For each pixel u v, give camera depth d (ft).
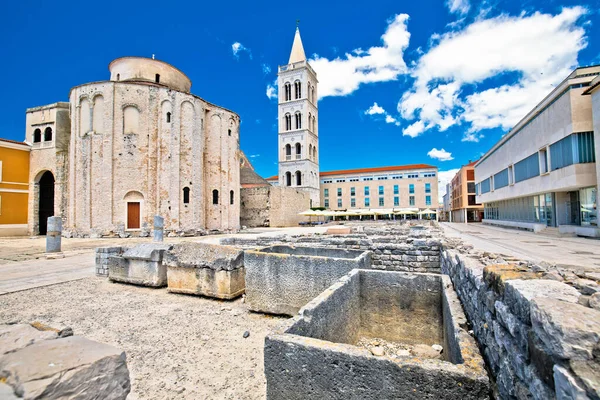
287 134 205.26
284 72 208.13
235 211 120.88
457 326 10.31
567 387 4.34
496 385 7.80
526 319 6.07
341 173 269.23
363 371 7.50
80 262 45.27
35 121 108.47
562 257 30.45
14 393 5.17
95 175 92.38
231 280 24.71
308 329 10.43
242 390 12.18
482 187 136.98
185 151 101.09
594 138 55.72
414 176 250.37
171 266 27.09
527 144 80.07
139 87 97.14
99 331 18.52
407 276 16.57
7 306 23.59
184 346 16.37
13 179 102.37
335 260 19.34
